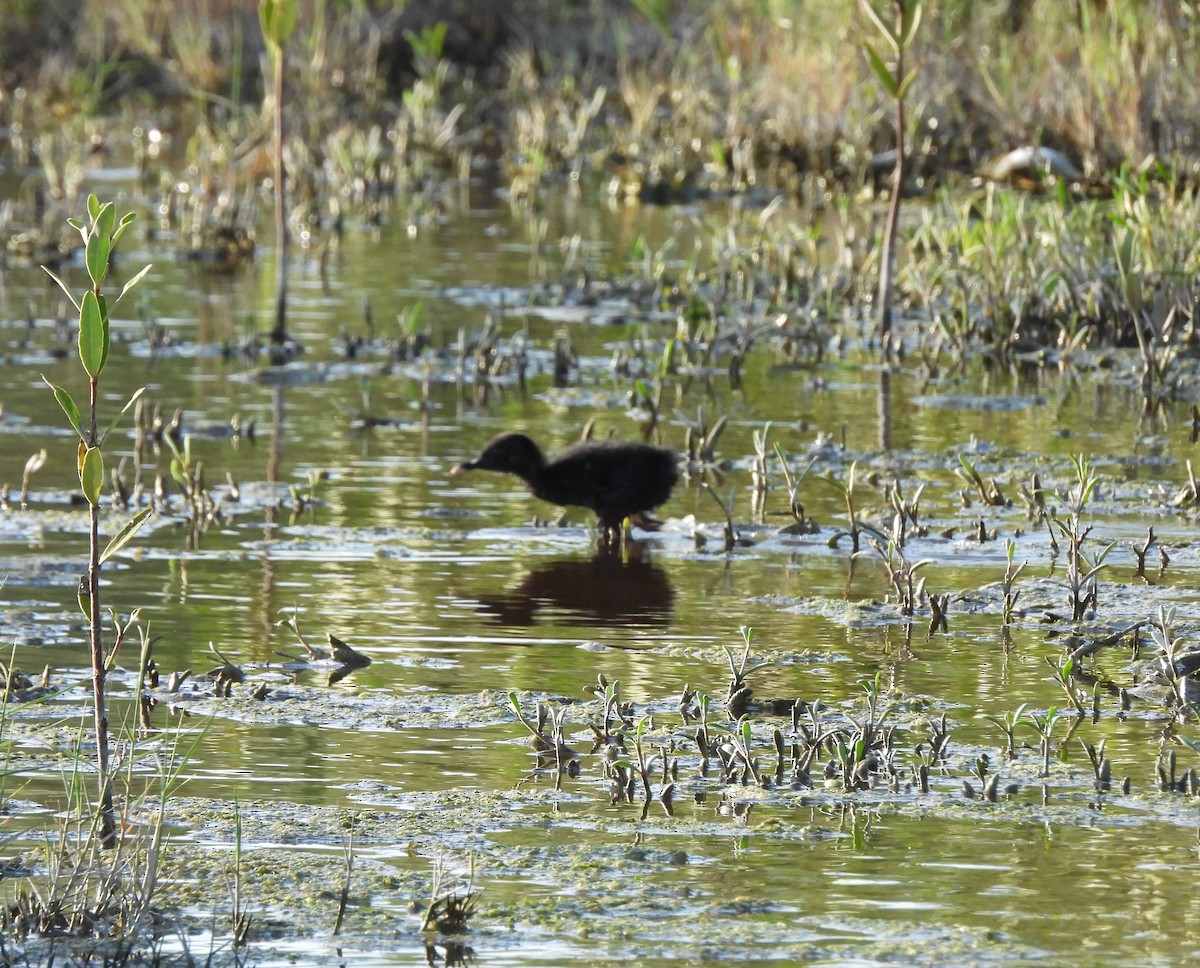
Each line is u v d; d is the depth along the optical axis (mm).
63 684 9531
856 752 8445
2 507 13203
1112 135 25781
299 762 8531
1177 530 12734
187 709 9227
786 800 8141
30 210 26797
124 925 6836
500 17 39938
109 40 38500
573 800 8117
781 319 20203
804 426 16234
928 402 17250
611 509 12875
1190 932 6820
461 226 27469
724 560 12250
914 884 7254
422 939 6773
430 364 18984
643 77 33938
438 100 35656
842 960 6590
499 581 11688
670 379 18453
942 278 21141
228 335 20047
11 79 37969
